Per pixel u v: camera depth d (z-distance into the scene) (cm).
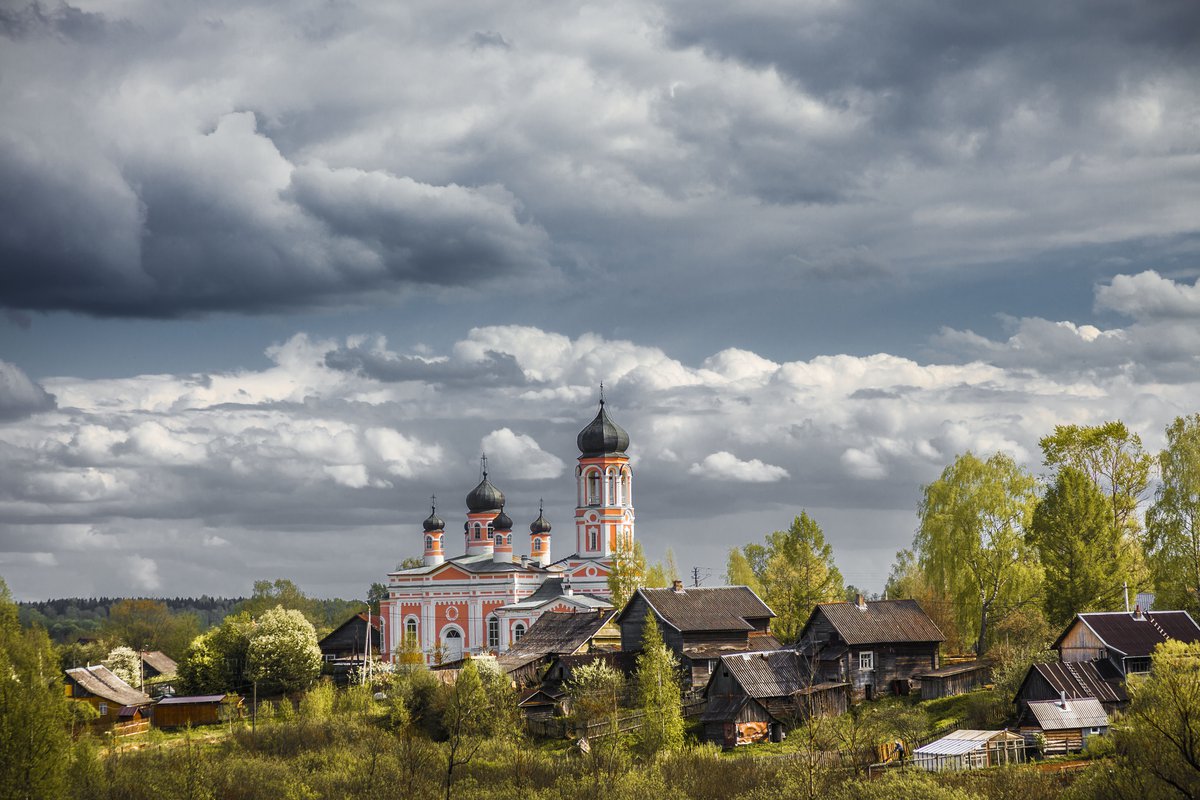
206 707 13112
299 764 9250
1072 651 9938
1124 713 8744
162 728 12950
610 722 9775
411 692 11544
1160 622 9869
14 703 6956
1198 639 9744
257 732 10912
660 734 9356
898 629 11675
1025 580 12412
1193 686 5781
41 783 6925
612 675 11238
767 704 10375
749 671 10550
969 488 12812
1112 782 5847
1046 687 9156
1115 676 9438
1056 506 11756
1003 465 12850
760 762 8488
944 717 10225
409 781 8112
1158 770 5666
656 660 9750
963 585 12650
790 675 10706
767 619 12625
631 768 8206
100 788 7719
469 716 10656
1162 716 5734
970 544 12644
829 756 7531
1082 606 11400
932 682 11012
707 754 9000
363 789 8088
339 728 10912
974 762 8169
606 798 7500
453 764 7981
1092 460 12569
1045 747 8525
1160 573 11731
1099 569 11406
